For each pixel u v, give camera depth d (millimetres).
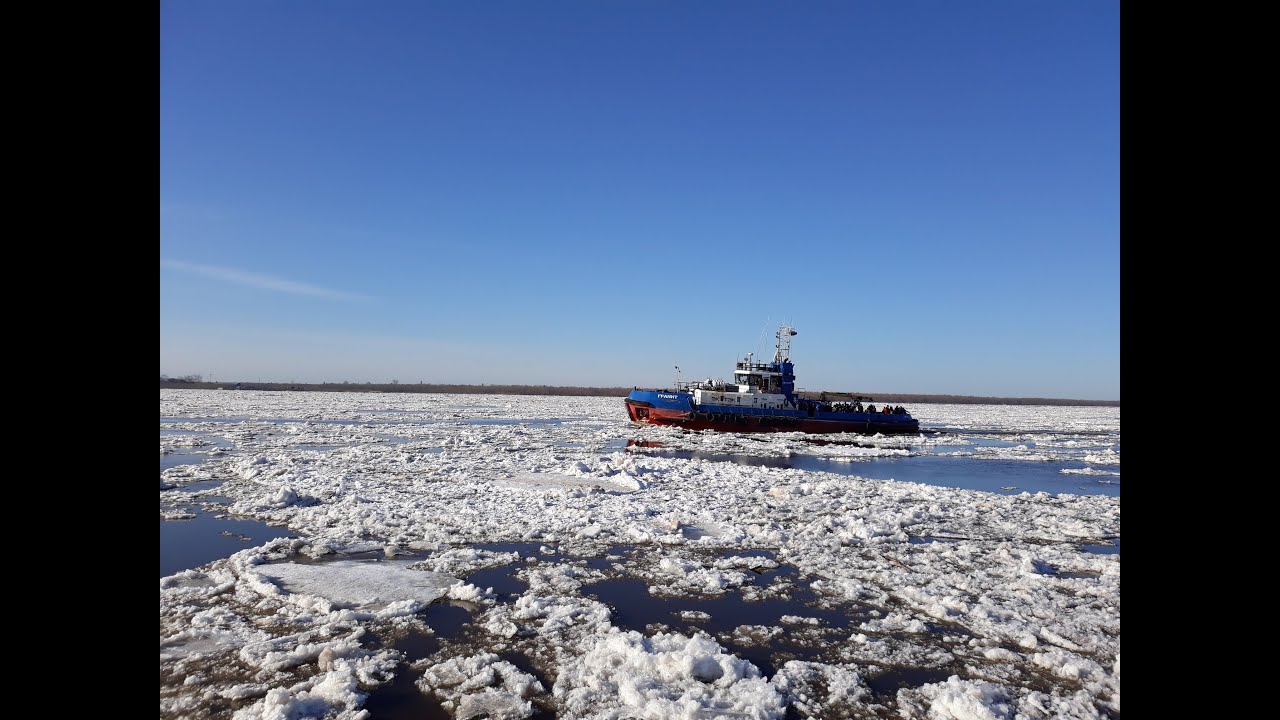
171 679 5426
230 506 12492
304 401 66625
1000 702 5301
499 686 5395
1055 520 13078
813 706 5207
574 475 17266
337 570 8500
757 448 28062
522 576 8531
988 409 105500
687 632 6758
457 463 19406
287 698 4949
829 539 11039
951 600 7656
